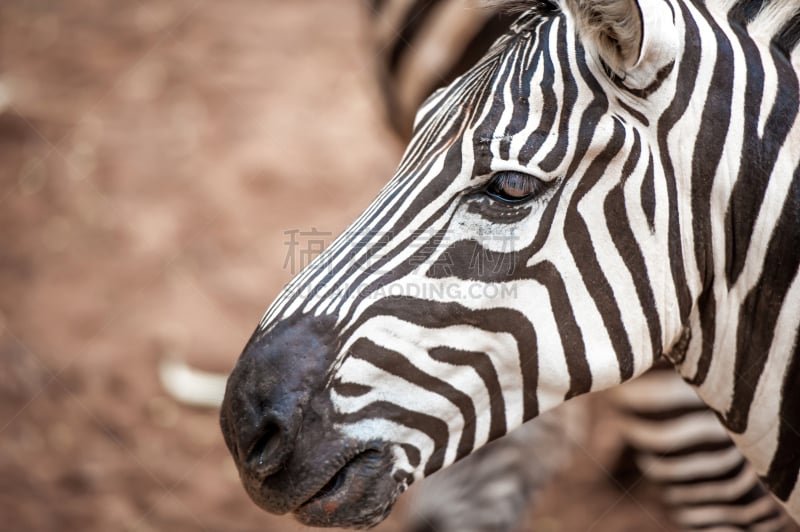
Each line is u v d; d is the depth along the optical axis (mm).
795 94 3053
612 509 6754
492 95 2922
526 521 6344
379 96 7105
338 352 2910
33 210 9812
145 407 7613
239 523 6570
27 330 8188
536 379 3027
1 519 6406
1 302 8516
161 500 6746
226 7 14422
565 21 2945
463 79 3145
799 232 3021
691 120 2969
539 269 2930
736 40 3059
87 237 9453
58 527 6418
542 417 5602
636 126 2924
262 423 2906
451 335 2934
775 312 3098
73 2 14383
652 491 6941
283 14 14266
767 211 3043
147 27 13609
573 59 2881
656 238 2990
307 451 2908
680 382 4684
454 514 5562
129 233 9508
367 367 2918
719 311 3182
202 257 9195
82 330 8258
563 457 5828
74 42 13148
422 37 5891
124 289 8781
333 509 2969
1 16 13883
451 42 5715
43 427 7320
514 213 2896
